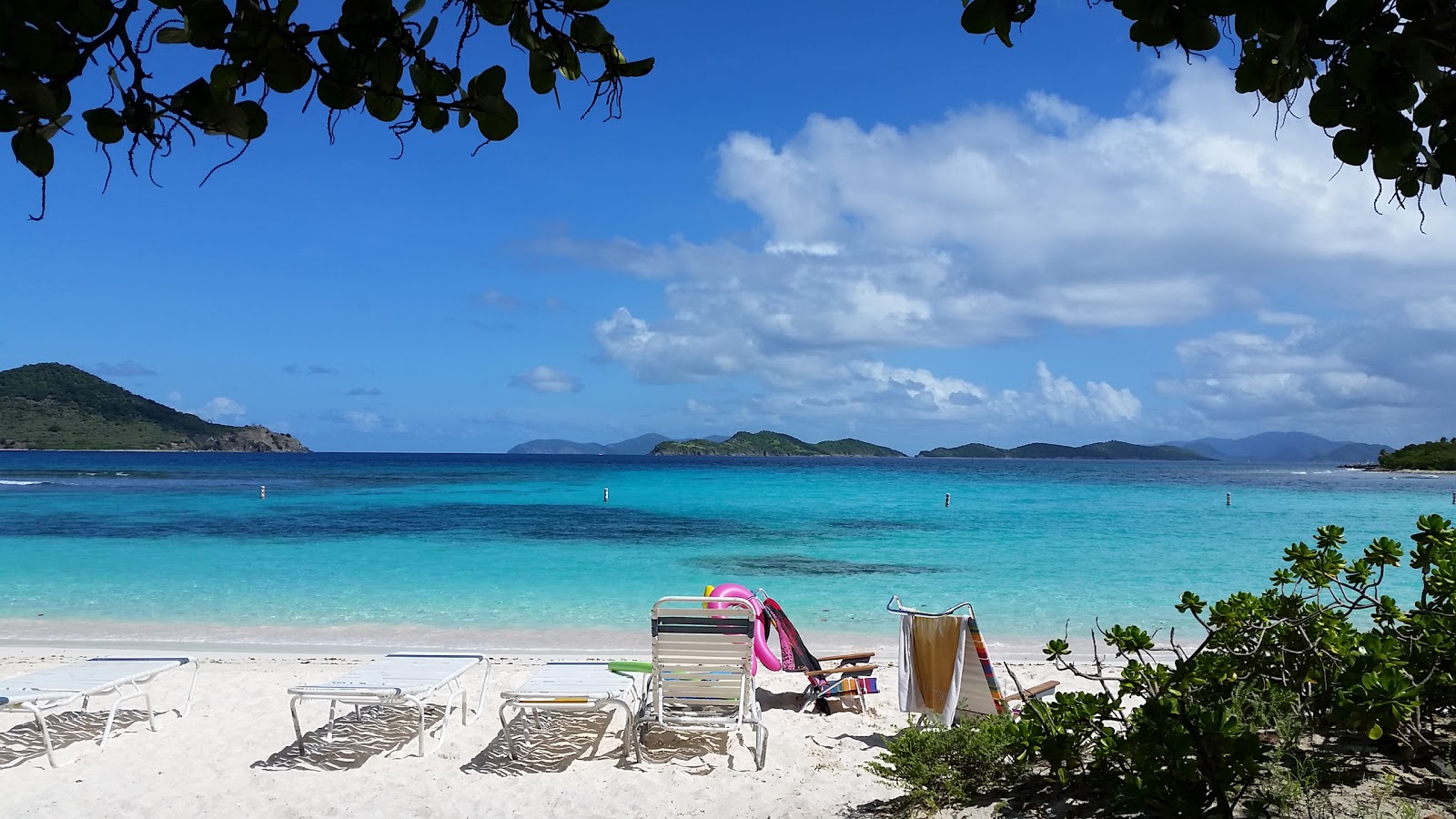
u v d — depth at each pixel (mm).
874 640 10125
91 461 116312
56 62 1252
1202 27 1409
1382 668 3109
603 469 94062
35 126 1264
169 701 7184
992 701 5645
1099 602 12469
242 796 5191
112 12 1277
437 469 86438
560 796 5188
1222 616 4031
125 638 9961
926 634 6004
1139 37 1445
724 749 6117
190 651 9289
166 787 5348
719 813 4895
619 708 6949
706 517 27688
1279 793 3311
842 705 7246
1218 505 35250
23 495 37562
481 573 14992
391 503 33719
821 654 9336
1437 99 1403
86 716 6773
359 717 6715
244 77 1411
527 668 8430
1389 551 4152
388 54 1412
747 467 113250
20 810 4988
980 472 92250
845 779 5445
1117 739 3668
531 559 17000
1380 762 3604
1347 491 49375
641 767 5723
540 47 1580
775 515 28625
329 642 9805
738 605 6160
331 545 19188
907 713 6520
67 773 5598
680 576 14742
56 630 10414
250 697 7289
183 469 81375
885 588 13672
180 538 20547
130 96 1302
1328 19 1353
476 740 6254
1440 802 3209
